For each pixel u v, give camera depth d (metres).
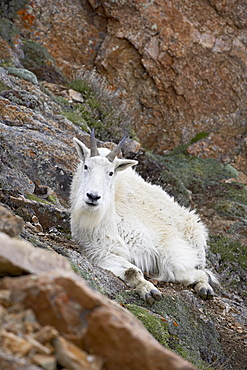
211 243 25.34
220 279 22.34
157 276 18.02
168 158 36.81
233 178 35.03
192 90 39.22
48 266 7.62
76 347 6.52
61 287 6.83
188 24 39.00
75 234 17.28
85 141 26.11
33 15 39.16
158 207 19.27
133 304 14.24
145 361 6.64
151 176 30.33
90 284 13.59
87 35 39.81
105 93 35.28
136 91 39.22
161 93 39.16
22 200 17.55
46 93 30.17
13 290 6.90
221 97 39.59
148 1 39.06
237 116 39.59
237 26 39.78
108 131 31.38
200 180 33.22
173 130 39.03
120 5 39.12
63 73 38.12
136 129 38.75
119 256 16.77
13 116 23.73
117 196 18.06
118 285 15.02
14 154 20.62
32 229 16.11
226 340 15.55
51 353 6.32
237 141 38.69
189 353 13.34
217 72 39.44
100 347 6.70
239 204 30.05
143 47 38.91
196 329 14.84
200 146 38.03
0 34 36.16
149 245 17.81
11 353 6.01
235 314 17.81
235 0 39.53
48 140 22.61
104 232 16.95
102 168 16.62
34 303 6.80
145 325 13.20
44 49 37.66
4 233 8.37
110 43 39.31
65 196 20.97
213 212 29.38
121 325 6.69
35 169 20.77
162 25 39.12
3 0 38.94
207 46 39.12
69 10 39.81
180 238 19.06
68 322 6.73
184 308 15.52
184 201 29.58
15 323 6.48
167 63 38.88
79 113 30.67
